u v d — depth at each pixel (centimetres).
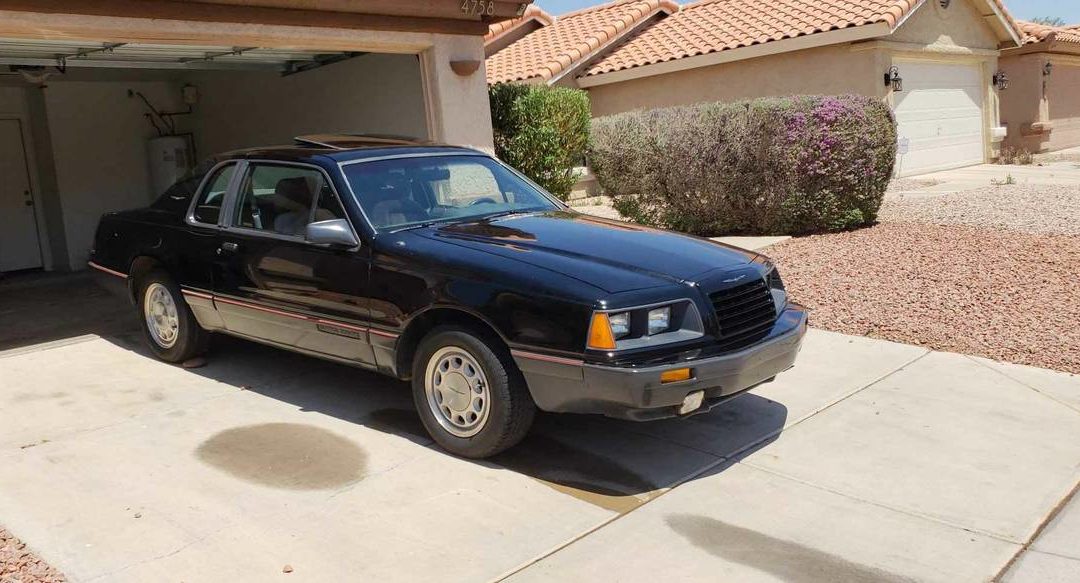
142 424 558
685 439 524
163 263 659
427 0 955
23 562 388
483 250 498
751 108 1115
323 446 518
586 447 514
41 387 638
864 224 1180
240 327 616
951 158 1972
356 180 566
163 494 457
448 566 386
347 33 920
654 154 1193
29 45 873
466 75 1031
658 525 421
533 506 441
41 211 1282
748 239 1144
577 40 2023
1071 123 2611
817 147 1089
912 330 725
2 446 525
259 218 602
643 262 480
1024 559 387
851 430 532
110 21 758
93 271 743
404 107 1073
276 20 855
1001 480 462
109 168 1320
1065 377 608
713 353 452
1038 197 1380
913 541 404
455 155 637
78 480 476
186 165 1365
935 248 1009
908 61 1767
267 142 1295
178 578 377
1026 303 776
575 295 442
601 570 382
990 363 644
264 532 417
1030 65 2309
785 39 1694
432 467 487
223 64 1132
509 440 479
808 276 915
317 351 568
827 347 699
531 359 452
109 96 1316
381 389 619
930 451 499
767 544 403
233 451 512
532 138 1332
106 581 374
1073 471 470
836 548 399
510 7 1034
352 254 531
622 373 428
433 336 494
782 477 471
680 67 1836
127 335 791
